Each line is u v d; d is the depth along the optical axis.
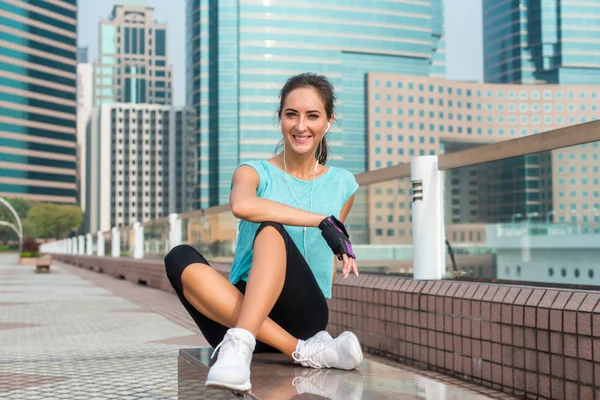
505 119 135.50
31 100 140.25
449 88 131.12
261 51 117.38
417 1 130.00
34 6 141.00
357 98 124.12
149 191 165.62
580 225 4.42
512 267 4.93
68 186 147.62
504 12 156.88
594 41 150.12
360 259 5.96
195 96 120.06
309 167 2.71
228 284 2.38
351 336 2.31
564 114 137.62
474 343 3.80
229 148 114.88
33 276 25.05
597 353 2.87
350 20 123.94
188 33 126.62
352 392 1.97
